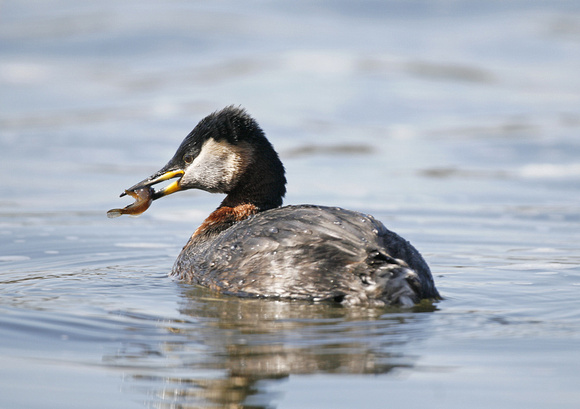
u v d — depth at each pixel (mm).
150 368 7676
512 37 33219
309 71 29109
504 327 8664
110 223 15445
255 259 9961
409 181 18703
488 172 19375
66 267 11969
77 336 8500
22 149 21719
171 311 9359
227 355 7926
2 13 38094
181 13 36688
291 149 21594
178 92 27406
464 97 26453
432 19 36094
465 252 13148
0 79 29375
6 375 7547
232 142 11867
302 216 10055
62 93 27734
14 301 9742
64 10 37969
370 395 7070
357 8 37375
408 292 9141
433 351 7980
